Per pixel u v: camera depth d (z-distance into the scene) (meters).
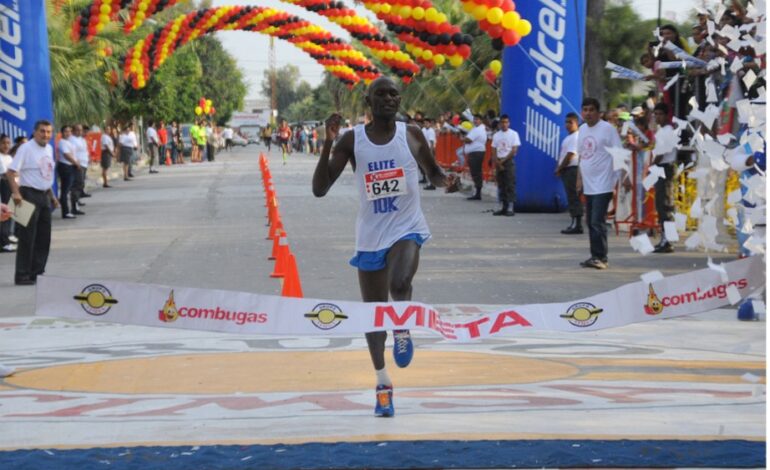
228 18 39.34
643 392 7.70
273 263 16.28
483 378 8.32
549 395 7.62
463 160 34.91
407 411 7.11
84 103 34.75
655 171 5.59
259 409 7.27
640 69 27.41
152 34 39.31
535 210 25.34
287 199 30.86
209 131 67.81
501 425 6.66
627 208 19.55
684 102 14.45
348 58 41.16
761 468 5.62
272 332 5.89
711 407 7.18
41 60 25.03
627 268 15.08
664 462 5.70
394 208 6.93
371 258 6.99
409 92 48.81
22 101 24.70
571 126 20.00
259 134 133.50
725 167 5.46
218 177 44.84
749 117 5.38
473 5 22.20
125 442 6.38
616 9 27.47
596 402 7.35
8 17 24.48
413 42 25.89
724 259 15.54
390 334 10.27
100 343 10.27
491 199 30.08
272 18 39.84
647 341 10.00
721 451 5.87
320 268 15.57
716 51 6.83
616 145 14.79
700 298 5.84
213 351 9.73
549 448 5.96
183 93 66.44
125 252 18.36
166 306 5.80
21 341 10.49
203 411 7.23
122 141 44.19
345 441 6.23
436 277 14.46
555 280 14.06
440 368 8.77
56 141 26.41
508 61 25.23
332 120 6.96
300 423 6.80
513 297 12.71
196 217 25.44
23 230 14.71
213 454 5.93
